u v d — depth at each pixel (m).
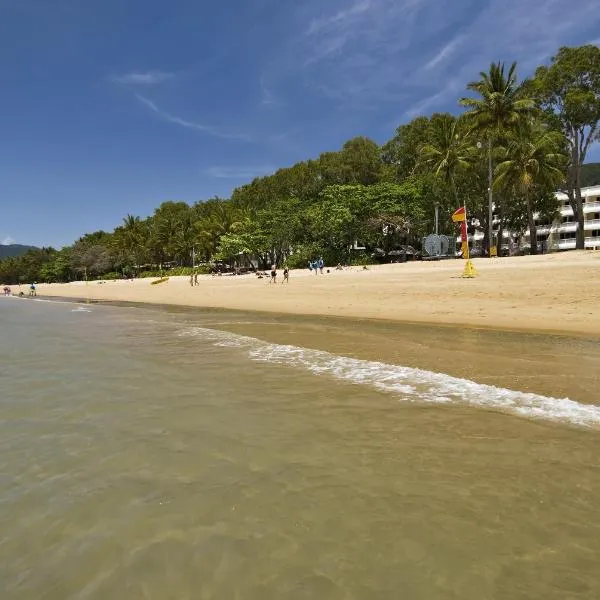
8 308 34.00
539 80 40.56
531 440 4.93
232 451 4.79
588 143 41.50
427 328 13.72
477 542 3.14
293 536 3.25
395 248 60.19
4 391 7.33
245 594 2.69
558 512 3.49
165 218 99.44
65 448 4.91
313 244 56.41
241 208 75.62
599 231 65.31
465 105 39.88
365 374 8.17
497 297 18.08
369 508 3.61
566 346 10.01
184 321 18.47
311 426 5.52
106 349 11.52
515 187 42.00
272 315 19.80
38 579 2.85
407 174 59.00
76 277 115.69
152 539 3.25
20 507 3.70
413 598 2.62
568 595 2.62
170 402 6.59
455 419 5.66
